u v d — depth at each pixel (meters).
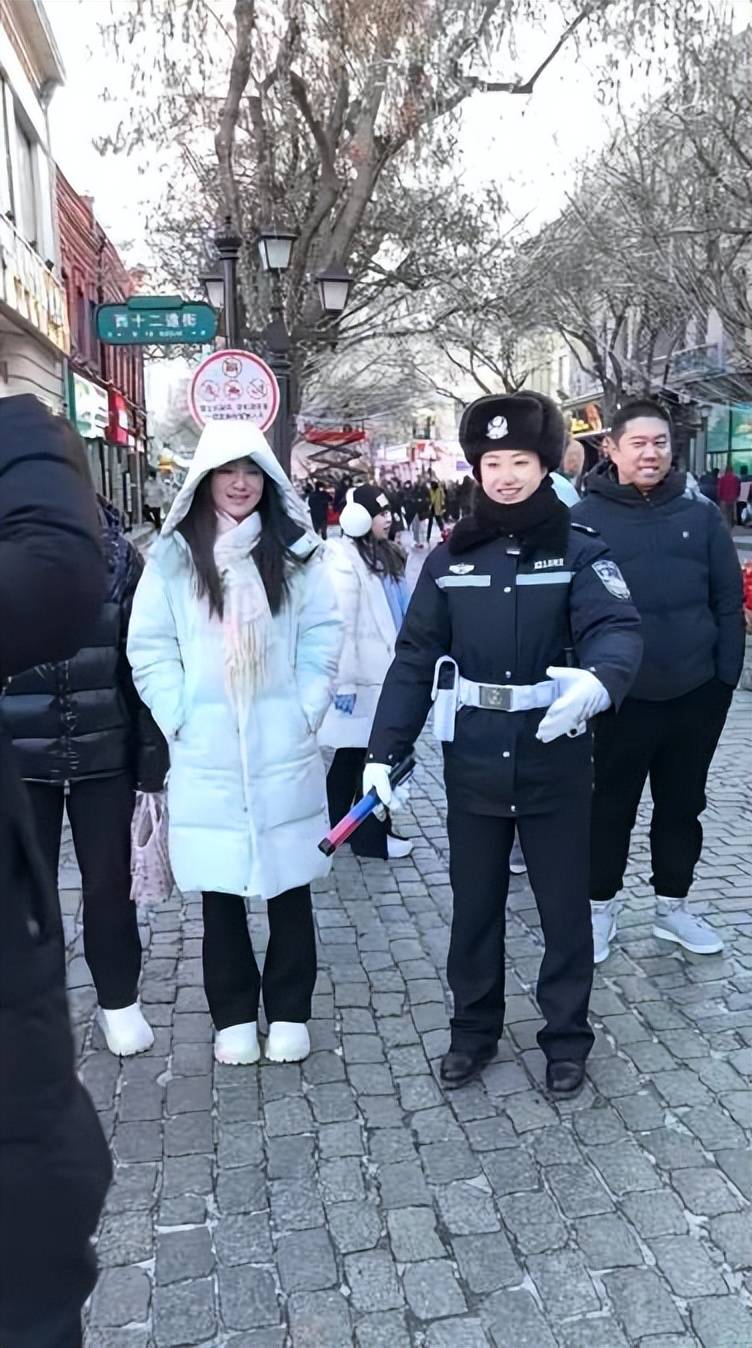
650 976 3.80
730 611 3.68
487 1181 2.73
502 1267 2.42
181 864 3.17
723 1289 2.34
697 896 4.49
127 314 9.73
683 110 12.38
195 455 3.03
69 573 1.30
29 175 17.56
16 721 3.06
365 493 5.05
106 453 30.19
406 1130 2.96
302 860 3.20
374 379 38.19
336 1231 2.55
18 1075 1.30
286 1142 2.91
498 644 2.96
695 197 13.02
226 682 3.05
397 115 11.31
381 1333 2.25
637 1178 2.72
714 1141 2.87
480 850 3.09
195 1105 3.09
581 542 2.97
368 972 3.93
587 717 2.72
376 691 5.00
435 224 17.27
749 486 26.83
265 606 3.06
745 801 5.77
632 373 23.14
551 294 20.84
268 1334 2.25
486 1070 3.25
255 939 4.25
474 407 2.94
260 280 12.89
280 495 3.14
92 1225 1.40
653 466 3.58
